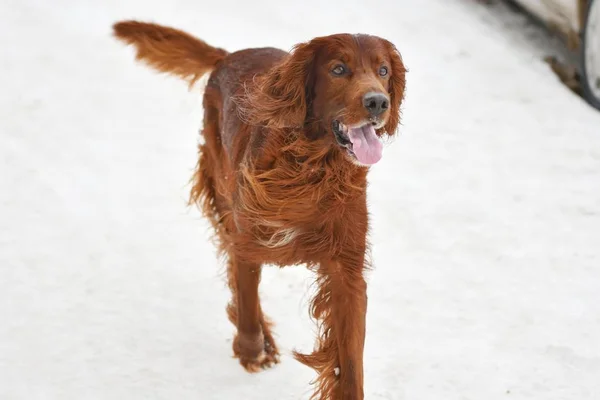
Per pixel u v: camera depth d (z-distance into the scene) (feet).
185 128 25.79
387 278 19.60
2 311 17.83
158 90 27.71
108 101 26.84
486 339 17.62
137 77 28.32
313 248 14.53
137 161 24.00
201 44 19.31
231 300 17.69
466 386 16.25
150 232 21.09
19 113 25.63
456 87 28.55
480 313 18.44
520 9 34.45
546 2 30.60
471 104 27.71
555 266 20.07
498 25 33.55
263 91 14.37
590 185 23.57
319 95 13.79
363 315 14.65
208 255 20.48
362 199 14.53
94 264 19.65
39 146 24.16
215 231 18.83
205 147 18.99
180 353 17.13
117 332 17.56
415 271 19.85
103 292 18.76
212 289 19.29
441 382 16.37
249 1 32.76
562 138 25.98
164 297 18.83
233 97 16.80
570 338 17.62
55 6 32.22
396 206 22.43
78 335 17.35
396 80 14.57
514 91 28.60
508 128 26.43
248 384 16.39
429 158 24.72
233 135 16.17
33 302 18.20
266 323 17.49
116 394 15.83
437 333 17.83
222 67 18.45
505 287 19.31
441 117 26.86
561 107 27.81
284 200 14.08
